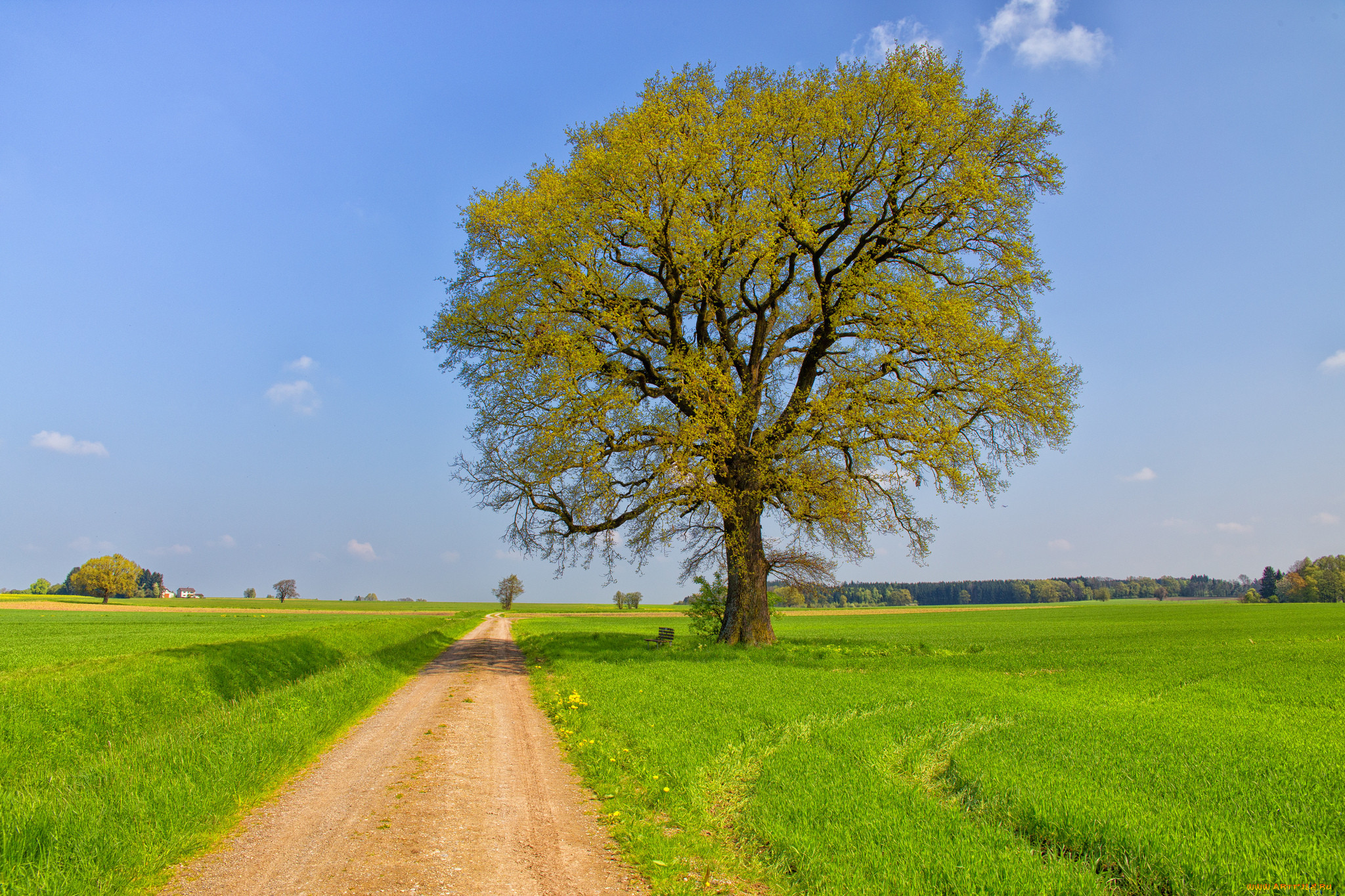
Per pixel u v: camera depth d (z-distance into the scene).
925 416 22.91
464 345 24.11
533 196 22.31
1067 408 23.38
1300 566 150.38
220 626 60.59
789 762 9.27
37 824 6.20
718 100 24.25
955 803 7.91
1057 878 5.63
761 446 23.80
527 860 6.37
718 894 5.73
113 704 12.53
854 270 23.41
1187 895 5.55
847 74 23.72
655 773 9.02
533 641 37.78
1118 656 24.45
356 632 31.22
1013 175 24.17
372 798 8.30
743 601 26.28
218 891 5.53
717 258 24.16
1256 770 8.95
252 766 8.94
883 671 20.23
